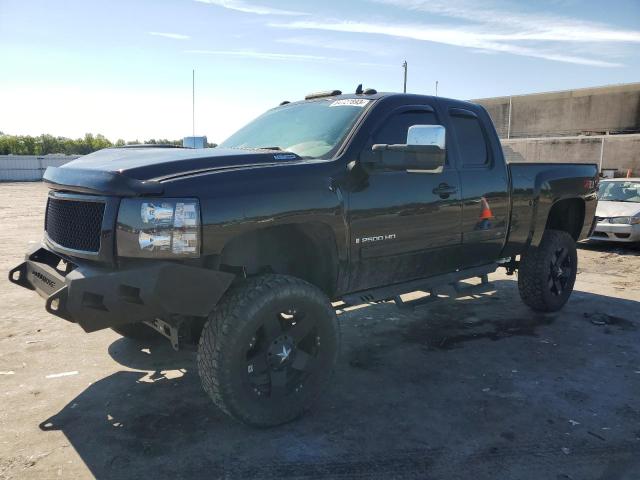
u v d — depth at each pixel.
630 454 2.92
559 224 6.13
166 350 4.52
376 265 3.79
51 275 3.07
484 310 5.85
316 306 3.25
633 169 21.62
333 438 3.09
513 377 3.99
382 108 3.88
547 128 27.34
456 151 4.41
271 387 3.15
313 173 3.33
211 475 2.71
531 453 2.93
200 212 2.82
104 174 2.89
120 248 2.79
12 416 3.33
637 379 3.96
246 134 4.49
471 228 4.46
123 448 2.97
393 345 4.71
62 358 4.32
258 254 3.60
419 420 3.31
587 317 5.59
